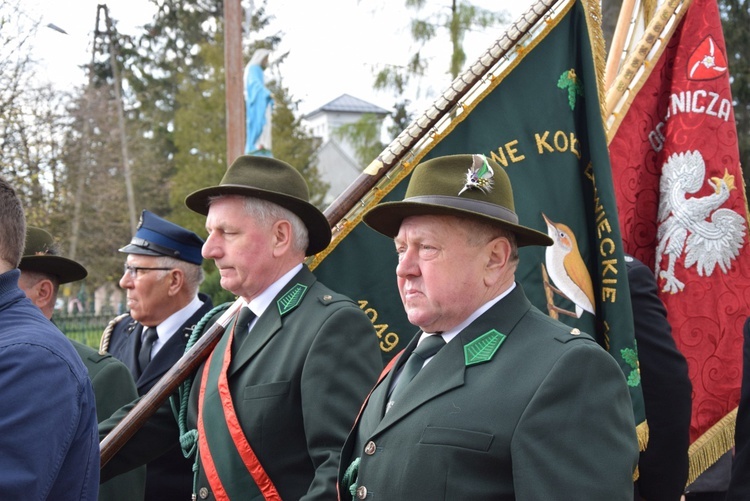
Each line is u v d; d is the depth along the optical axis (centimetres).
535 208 321
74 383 209
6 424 194
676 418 335
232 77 1180
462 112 326
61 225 2347
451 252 223
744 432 290
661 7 383
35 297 370
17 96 1638
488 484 202
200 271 432
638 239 383
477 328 223
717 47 381
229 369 293
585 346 207
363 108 5153
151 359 421
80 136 2545
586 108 328
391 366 248
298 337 282
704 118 376
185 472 381
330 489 252
